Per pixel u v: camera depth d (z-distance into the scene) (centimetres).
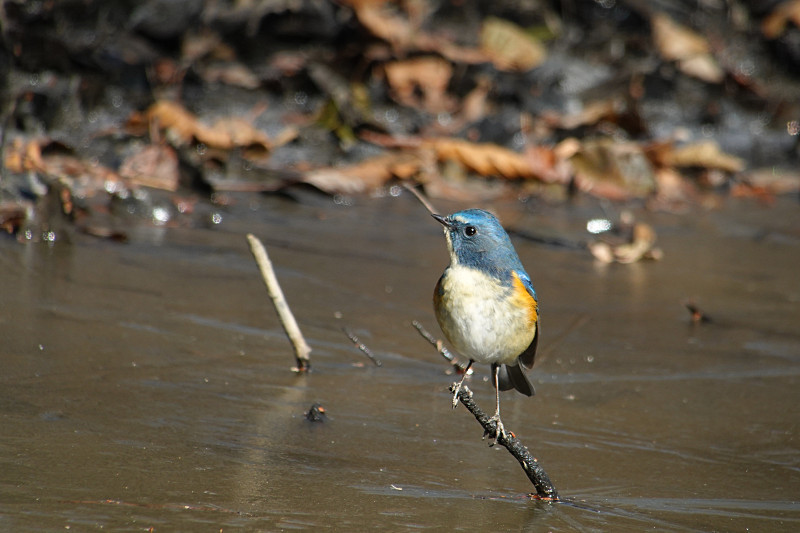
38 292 953
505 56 1870
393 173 1526
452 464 689
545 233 1386
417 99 1769
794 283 1225
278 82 1702
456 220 734
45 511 554
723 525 618
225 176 1489
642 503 645
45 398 724
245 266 1123
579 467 700
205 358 845
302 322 967
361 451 694
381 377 852
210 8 1723
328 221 1364
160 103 1516
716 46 2050
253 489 611
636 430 776
